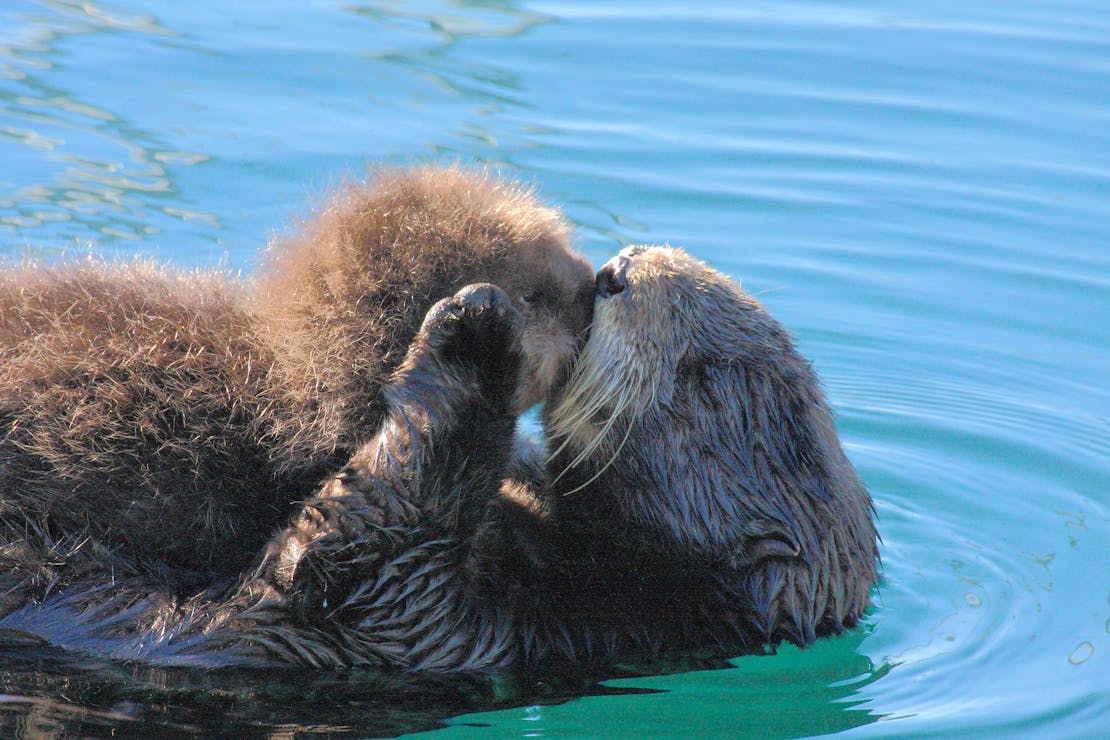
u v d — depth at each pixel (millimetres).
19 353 13367
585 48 33562
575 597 14438
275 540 13234
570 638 14094
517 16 35781
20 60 30344
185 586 13367
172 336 13805
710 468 14516
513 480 16484
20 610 12805
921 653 15195
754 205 26031
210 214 24000
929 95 31297
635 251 15023
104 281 14641
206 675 12883
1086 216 26016
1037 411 20969
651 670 14242
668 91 31016
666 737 13523
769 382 14680
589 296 14773
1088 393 21422
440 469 13141
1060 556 17375
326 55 32062
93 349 13438
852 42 34375
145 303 14234
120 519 13172
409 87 30453
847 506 15008
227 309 14500
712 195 26281
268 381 13695
